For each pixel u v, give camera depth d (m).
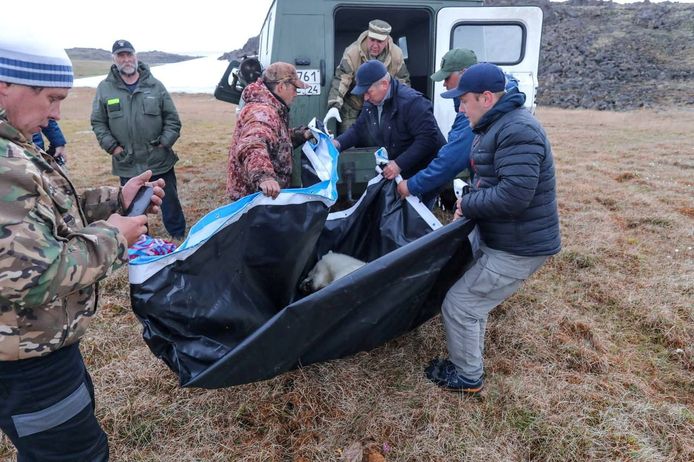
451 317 2.30
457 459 2.09
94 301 1.43
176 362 1.93
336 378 2.55
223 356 1.88
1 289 1.10
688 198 5.71
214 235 1.99
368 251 3.12
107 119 4.04
